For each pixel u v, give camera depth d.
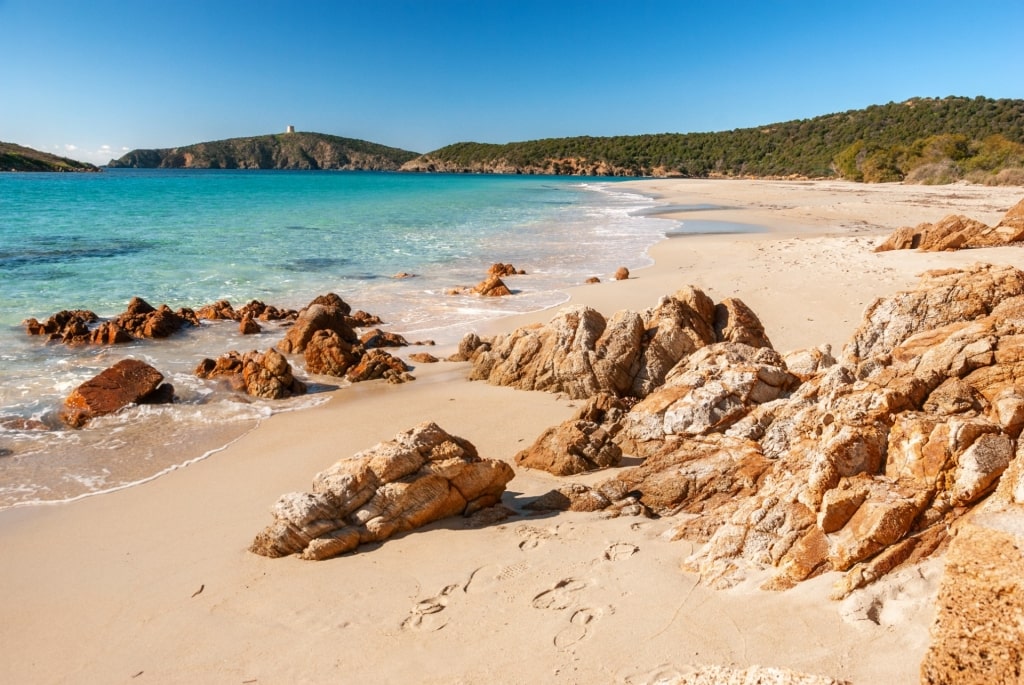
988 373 7.52
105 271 26.73
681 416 9.98
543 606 6.34
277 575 7.49
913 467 6.22
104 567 7.95
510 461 10.83
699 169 187.50
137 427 12.65
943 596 3.70
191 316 19.97
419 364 16.67
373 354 16.03
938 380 7.36
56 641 6.58
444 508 8.58
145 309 19.83
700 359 11.66
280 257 31.12
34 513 9.43
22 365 15.77
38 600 7.30
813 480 6.56
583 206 63.97
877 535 5.70
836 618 5.21
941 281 11.69
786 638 5.16
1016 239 26.03
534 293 23.92
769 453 8.94
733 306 14.66
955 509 5.79
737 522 6.89
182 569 7.79
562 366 14.00
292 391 14.77
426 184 122.62
